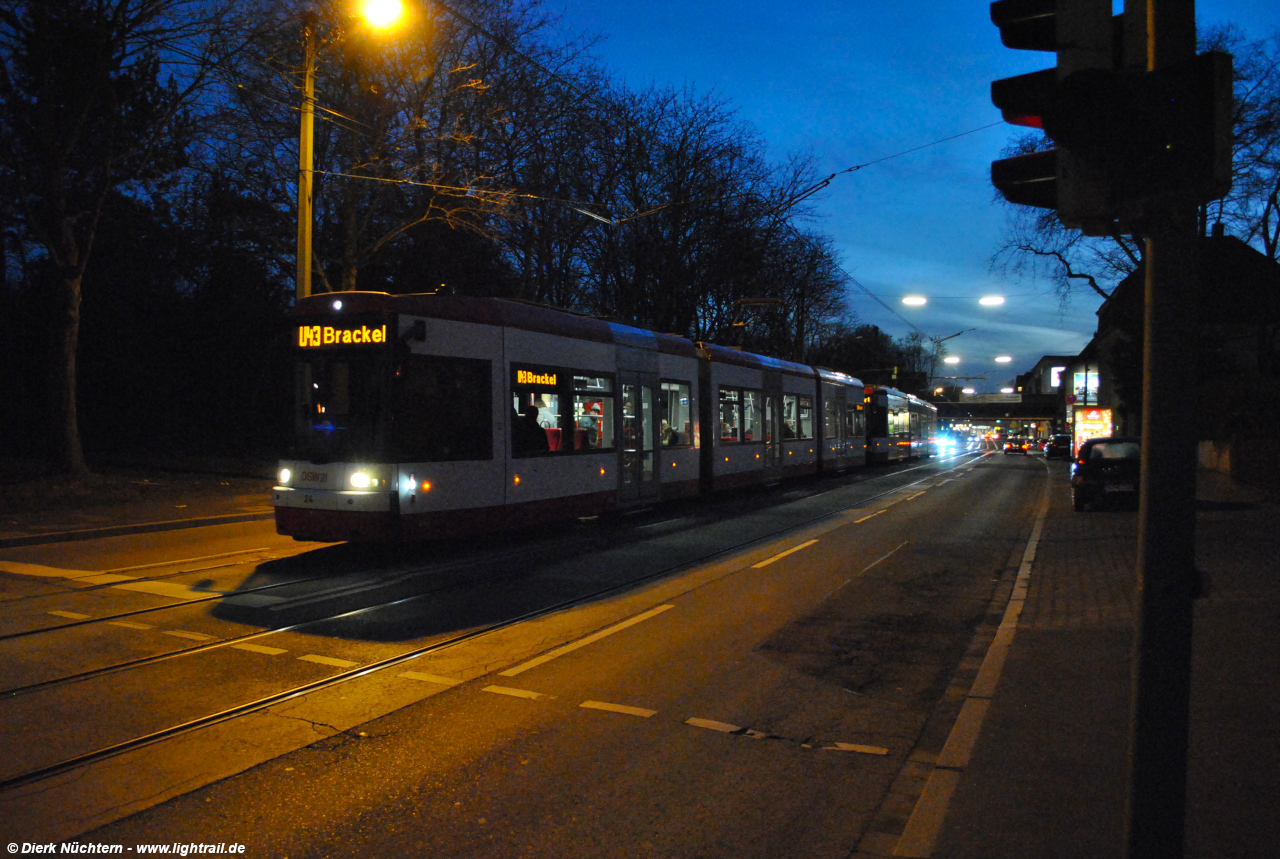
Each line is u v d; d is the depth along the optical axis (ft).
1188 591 8.39
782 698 19.39
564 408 43.62
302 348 35.14
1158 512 8.49
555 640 23.85
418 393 34.78
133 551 37.70
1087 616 26.04
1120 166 8.63
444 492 35.42
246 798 13.75
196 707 17.90
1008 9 10.31
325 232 77.10
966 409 337.93
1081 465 58.95
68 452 57.52
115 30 53.47
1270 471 64.34
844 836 12.80
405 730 16.85
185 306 93.71
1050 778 13.85
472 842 12.43
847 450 100.63
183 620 25.14
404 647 22.79
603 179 97.96
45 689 18.88
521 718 17.65
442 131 72.28
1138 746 8.59
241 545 40.04
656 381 53.98
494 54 73.82
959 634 25.61
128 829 12.65
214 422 96.78
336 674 20.33
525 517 40.04
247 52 57.11
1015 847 11.56
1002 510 61.11
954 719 18.21
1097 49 9.37
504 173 79.92
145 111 58.39
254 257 78.74
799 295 126.31
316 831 12.69
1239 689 17.88
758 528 48.96
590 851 12.23
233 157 67.46
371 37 65.00
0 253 83.30
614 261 102.89
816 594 30.81
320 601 28.07
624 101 99.35
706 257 106.83
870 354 225.56
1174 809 8.41
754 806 13.79
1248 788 13.03
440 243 84.02
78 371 85.97
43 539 39.37
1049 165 9.75
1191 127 8.30
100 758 15.20
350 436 33.99
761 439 71.97
